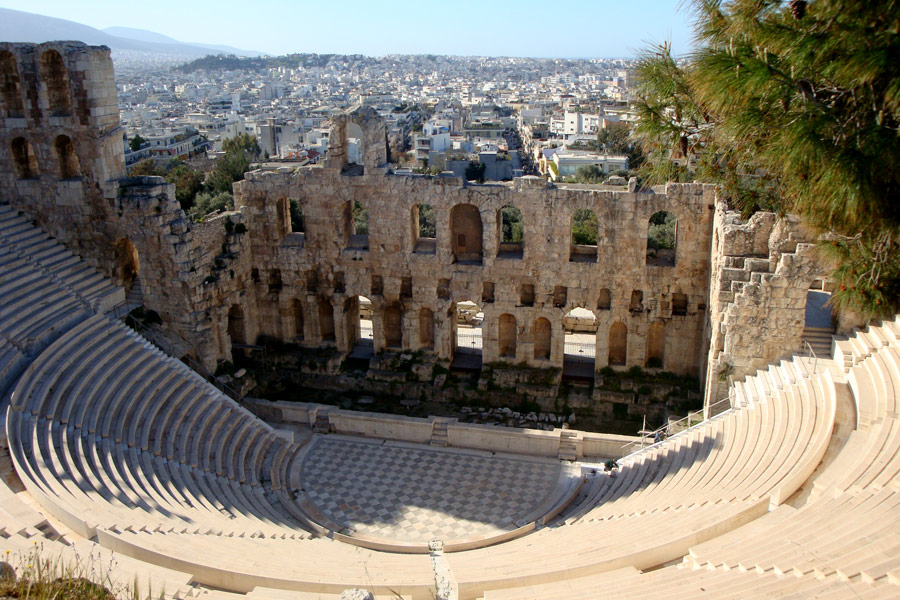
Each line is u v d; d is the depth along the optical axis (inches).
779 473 1098.7
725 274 1535.4
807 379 1344.7
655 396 1846.7
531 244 1851.6
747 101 666.8
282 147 7652.6
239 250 1987.0
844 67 567.2
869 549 792.9
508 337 2020.2
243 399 1822.1
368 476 1593.3
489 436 1689.2
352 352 2135.8
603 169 5374.0
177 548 1010.7
